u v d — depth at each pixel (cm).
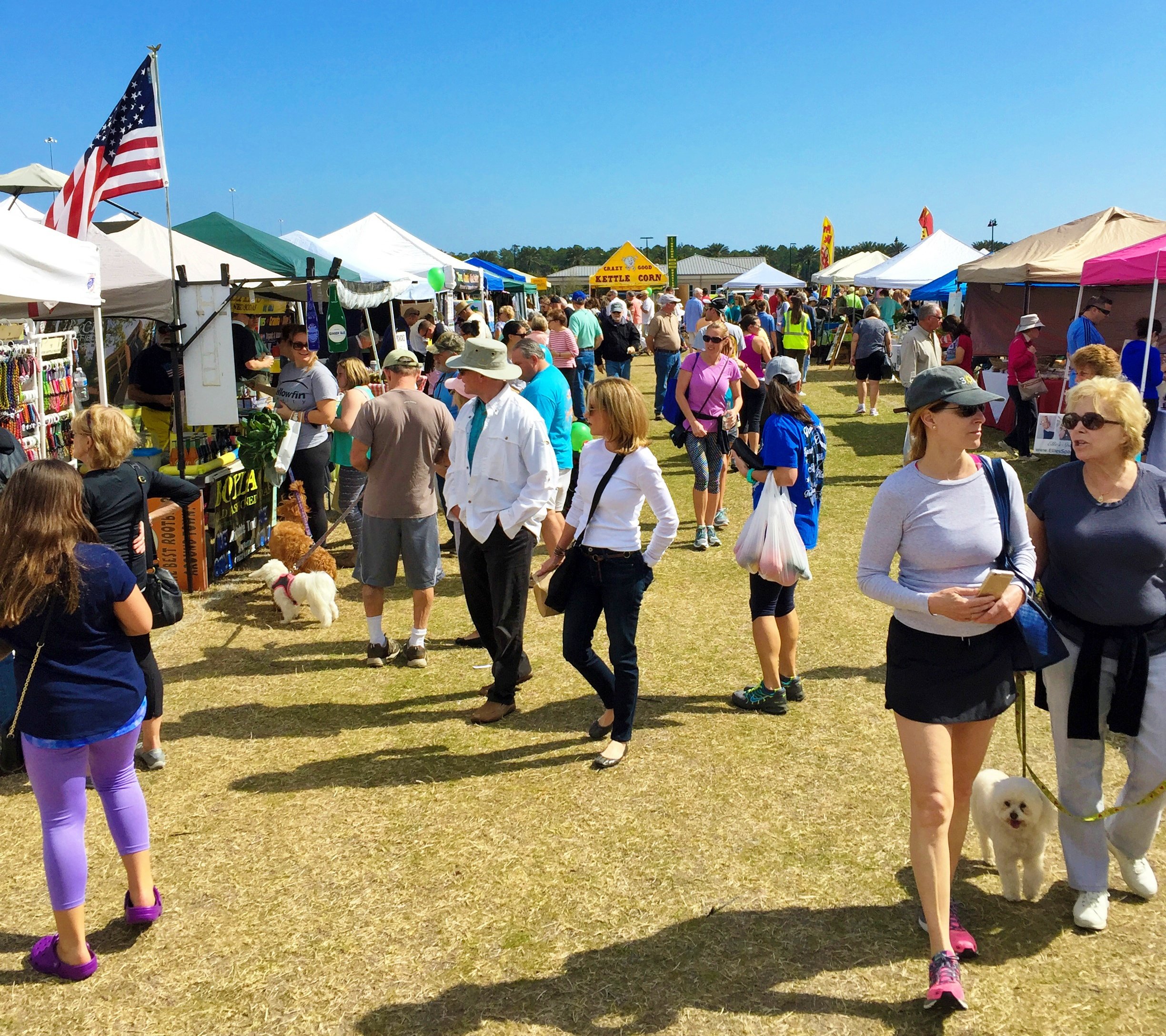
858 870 346
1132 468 298
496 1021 275
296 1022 276
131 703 294
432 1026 273
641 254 2575
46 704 279
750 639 588
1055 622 309
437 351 733
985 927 311
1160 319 1366
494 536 461
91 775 310
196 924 321
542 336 886
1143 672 296
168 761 438
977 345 1566
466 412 474
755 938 309
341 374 729
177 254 785
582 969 296
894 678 280
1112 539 290
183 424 672
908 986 285
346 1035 271
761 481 456
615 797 400
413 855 360
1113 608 295
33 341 611
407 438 525
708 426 777
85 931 307
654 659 557
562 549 436
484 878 345
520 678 526
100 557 284
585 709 491
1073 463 309
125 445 388
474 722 475
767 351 1209
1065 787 313
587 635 430
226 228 900
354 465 528
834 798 397
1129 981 284
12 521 274
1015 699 279
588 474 419
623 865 351
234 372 667
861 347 1553
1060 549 300
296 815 390
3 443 441
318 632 614
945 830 268
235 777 422
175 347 660
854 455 1208
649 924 317
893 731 457
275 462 730
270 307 934
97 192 639
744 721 471
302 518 725
